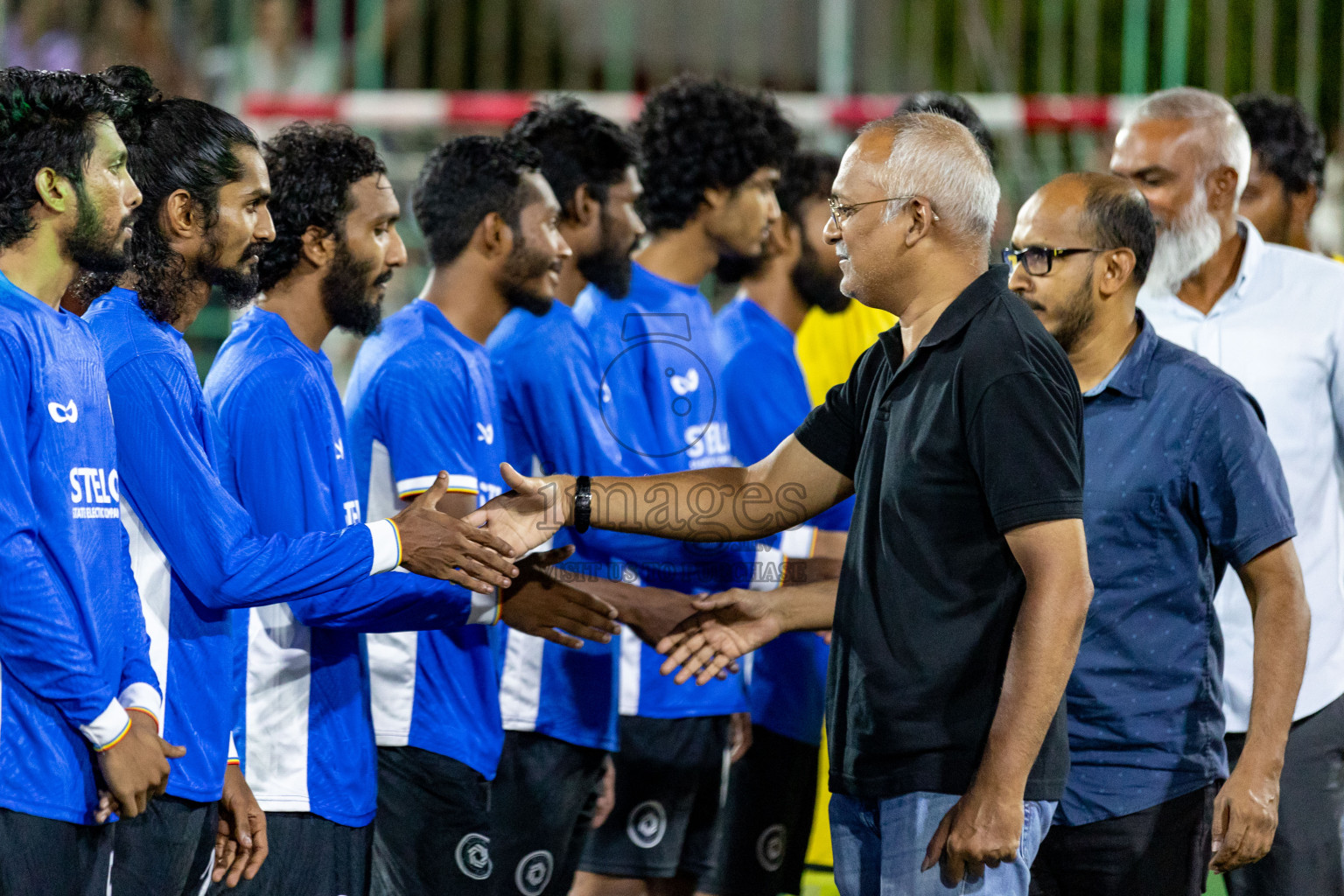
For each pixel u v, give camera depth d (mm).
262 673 5777
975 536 5008
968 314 5016
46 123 4594
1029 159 13344
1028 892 5602
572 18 14359
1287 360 7094
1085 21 13602
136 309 5289
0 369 4426
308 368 5859
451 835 6566
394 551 5566
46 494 4570
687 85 7836
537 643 7070
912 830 5023
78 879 4738
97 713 4547
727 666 6758
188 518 5094
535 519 6129
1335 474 7238
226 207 5320
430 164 6945
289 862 5840
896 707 5047
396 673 6457
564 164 7305
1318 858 6891
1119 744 5910
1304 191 8766
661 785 7680
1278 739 5906
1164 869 5914
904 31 13969
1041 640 4727
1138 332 6215
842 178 5273
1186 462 5926
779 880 8141
